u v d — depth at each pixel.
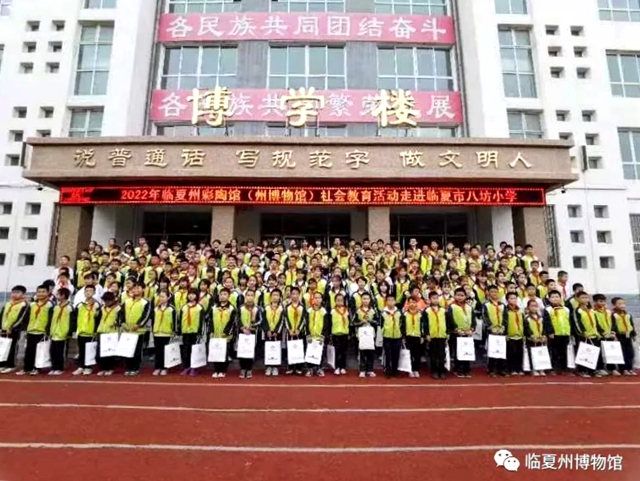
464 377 7.97
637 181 16.56
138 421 5.57
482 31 16.36
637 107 17.11
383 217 13.77
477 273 10.12
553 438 5.12
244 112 16.75
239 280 9.66
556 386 7.36
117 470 4.26
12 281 15.21
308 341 8.16
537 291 9.48
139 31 16.52
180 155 13.50
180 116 16.73
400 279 9.66
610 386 7.36
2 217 15.65
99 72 16.89
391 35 17.67
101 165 13.48
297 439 5.06
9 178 15.91
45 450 4.70
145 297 8.55
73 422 5.52
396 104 16.09
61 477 4.11
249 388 7.14
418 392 6.98
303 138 13.57
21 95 16.45
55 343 8.10
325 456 4.62
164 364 7.90
